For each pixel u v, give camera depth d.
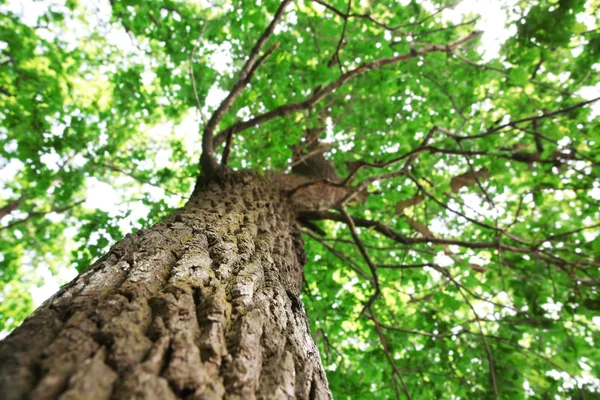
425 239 4.33
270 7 4.31
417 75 5.08
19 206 6.65
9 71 4.58
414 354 4.85
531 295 4.73
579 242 5.10
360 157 5.86
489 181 5.34
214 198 2.50
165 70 4.54
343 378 4.45
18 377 0.62
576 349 4.53
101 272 1.10
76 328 0.78
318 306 4.97
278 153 4.31
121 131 6.27
